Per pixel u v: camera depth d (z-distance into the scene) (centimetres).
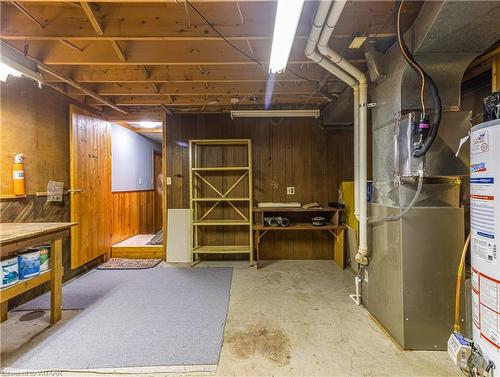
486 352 130
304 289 307
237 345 202
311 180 428
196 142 410
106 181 424
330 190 428
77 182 351
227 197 421
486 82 251
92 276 354
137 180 582
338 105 337
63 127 339
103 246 414
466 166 191
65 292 301
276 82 335
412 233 196
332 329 223
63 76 277
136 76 295
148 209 644
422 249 196
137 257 440
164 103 383
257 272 366
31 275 211
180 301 277
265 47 245
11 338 212
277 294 294
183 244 420
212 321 237
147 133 589
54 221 318
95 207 392
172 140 430
